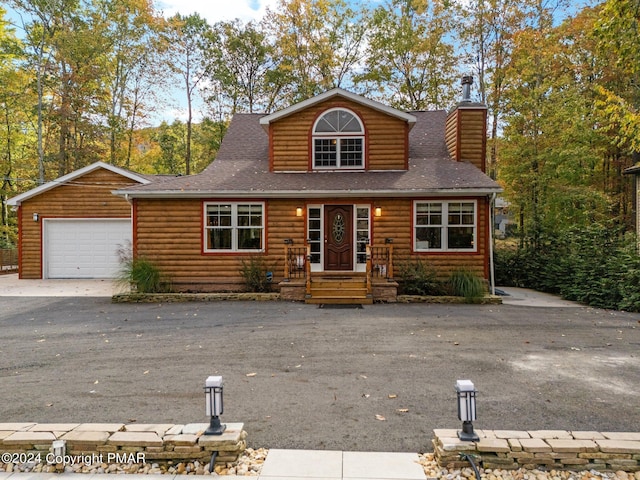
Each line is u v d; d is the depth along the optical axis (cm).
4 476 313
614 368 562
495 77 2173
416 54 2381
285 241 1202
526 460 311
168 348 671
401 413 419
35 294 1276
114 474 316
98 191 1675
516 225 2061
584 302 1098
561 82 1745
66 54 2234
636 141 941
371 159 1348
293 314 948
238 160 1494
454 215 1218
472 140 1418
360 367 569
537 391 477
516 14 2055
